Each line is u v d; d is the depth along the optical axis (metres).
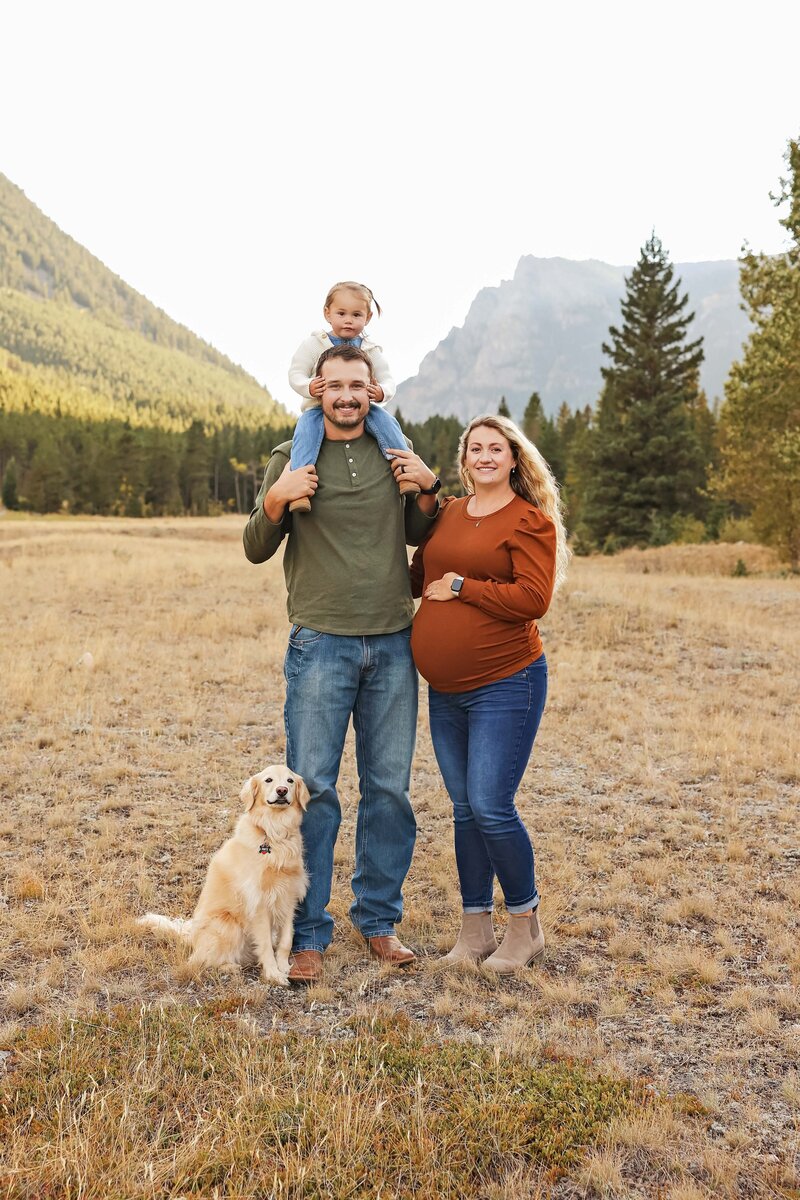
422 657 4.04
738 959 4.18
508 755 3.97
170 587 18.91
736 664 11.65
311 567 4.12
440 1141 2.70
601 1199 2.55
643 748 7.93
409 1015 3.67
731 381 25.69
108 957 4.05
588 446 46.88
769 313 24.66
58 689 9.84
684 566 29.92
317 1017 3.62
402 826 4.27
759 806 6.45
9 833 5.80
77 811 6.21
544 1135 2.77
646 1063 3.28
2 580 19.47
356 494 4.09
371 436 4.20
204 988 3.88
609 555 37.97
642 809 6.41
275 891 3.95
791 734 8.24
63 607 16.03
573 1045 3.38
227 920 4.06
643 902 4.82
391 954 4.13
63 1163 2.48
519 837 3.99
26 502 100.44
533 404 99.88
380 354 5.09
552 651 12.27
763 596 17.94
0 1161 2.57
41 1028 3.37
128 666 11.14
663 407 43.97
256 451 132.88
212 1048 3.23
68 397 194.12
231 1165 2.56
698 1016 3.64
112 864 5.23
